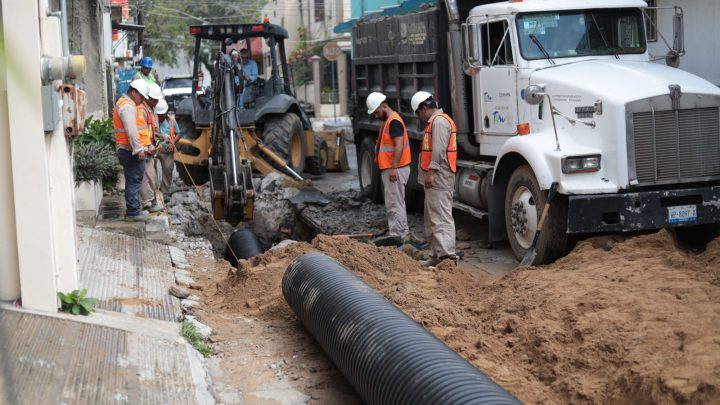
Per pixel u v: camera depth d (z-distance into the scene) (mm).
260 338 6406
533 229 9102
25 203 5344
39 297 5441
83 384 4406
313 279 6086
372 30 13930
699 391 4230
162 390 4641
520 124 9523
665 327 5273
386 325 4812
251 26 16016
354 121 15055
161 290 7445
